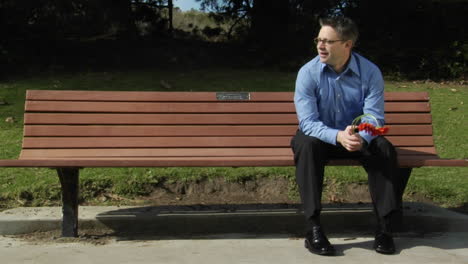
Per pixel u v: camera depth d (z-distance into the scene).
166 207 4.43
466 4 10.18
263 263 3.54
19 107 6.64
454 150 5.63
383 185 3.66
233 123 4.30
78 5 9.45
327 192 4.79
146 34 11.59
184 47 10.55
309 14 10.25
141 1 11.09
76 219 4.01
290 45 10.09
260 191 4.79
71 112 4.15
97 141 4.15
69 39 10.62
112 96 4.23
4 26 9.41
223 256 3.67
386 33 10.27
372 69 3.92
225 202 4.65
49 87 7.44
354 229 4.30
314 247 3.66
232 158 3.97
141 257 3.64
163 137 4.22
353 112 3.97
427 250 3.81
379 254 3.71
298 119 3.95
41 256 3.63
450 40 10.14
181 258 3.63
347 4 10.23
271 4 10.59
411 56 9.62
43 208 4.32
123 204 4.52
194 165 3.76
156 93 4.27
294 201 4.68
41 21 9.63
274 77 8.45
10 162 3.64
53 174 4.82
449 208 4.62
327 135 3.66
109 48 10.09
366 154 3.72
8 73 8.37
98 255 3.66
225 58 10.15
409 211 4.37
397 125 4.36
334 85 3.87
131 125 4.21
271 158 3.98
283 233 4.22
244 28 11.54
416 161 3.88
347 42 3.76
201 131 4.27
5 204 4.41
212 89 7.56
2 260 3.54
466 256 3.71
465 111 6.90
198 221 4.20
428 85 8.62
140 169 4.89
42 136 4.10
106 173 4.79
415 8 10.17
